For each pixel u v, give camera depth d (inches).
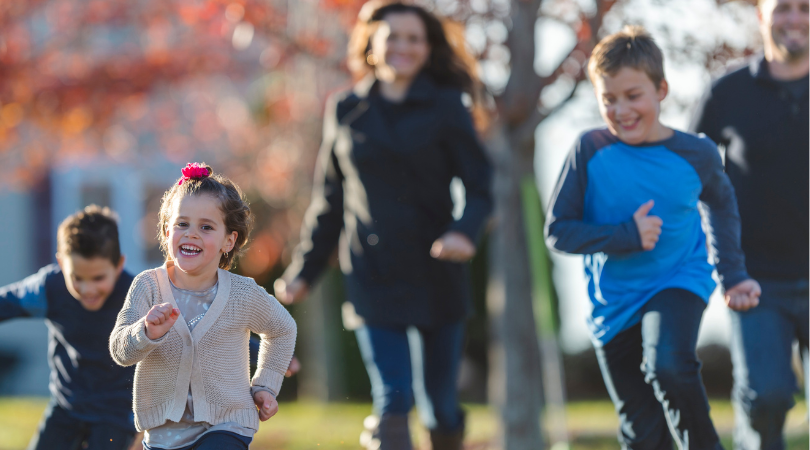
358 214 429.1
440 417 431.5
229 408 267.1
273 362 279.4
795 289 359.6
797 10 355.3
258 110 940.0
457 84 467.5
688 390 298.0
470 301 435.8
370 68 464.1
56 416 363.3
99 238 342.6
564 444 680.4
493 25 632.4
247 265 1134.4
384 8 446.3
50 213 1370.6
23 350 1400.1
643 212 309.0
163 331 248.4
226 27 671.1
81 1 761.0
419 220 419.5
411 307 413.7
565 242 319.9
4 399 1206.9
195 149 961.5
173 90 862.5
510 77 636.1
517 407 658.8
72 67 756.0
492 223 645.3
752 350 354.3
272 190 971.3
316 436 778.2
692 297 311.3
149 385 264.7
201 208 263.9
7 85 725.3
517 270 664.4
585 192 331.9
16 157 845.8
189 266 262.7
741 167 370.0
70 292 355.3
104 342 356.8
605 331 327.0
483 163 430.0
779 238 361.4
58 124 756.6
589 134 335.0
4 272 1378.0
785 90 361.4
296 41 647.8
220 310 267.3
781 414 350.3
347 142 430.9
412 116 423.5
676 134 323.9
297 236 1050.7
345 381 1318.9
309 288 462.3
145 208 1307.8
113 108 769.6
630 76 313.4
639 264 318.7
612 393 337.4
